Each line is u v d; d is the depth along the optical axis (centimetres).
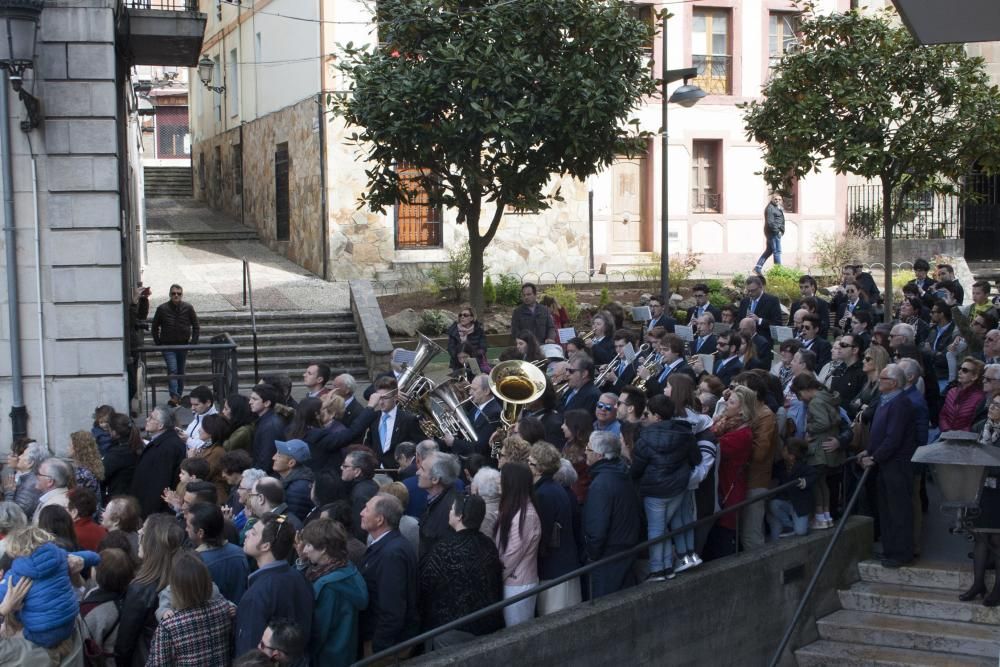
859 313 1274
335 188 2227
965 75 1695
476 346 1388
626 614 835
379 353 1756
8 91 1285
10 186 1293
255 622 613
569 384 1087
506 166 1728
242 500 768
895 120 1720
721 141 2703
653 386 956
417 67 1681
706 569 908
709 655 903
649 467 853
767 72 2730
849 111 1720
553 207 2402
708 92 2689
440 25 1683
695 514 921
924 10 731
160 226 2867
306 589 640
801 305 1545
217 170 3234
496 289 2103
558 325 1598
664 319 1424
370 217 2253
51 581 612
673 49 2630
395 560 696
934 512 1116
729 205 2720
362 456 798
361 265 2247
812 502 1000
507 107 1675
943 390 1149
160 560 662
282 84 2494
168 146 4266
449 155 1683
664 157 1694
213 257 2508
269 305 1995
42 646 606
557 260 2414
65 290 1323
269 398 983
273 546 628
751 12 2697
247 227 2855
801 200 2767
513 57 1641
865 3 2750
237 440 990
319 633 658
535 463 804
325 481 768
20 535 614
